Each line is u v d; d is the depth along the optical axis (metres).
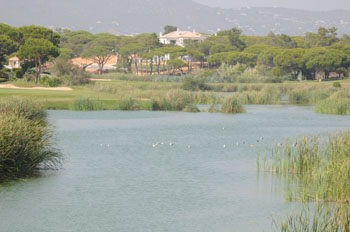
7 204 30.39
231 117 86.38
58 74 153.50
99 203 31.05
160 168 41.91
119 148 52.22
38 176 37.97
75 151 50.03
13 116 40.78
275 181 37.12
